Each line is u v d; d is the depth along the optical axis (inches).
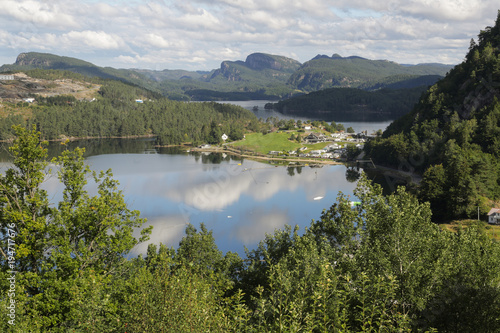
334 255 1157.1
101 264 1391.5
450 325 799.1
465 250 1059.3
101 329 793.6
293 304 729.6
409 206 1070.4
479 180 5211.6
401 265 920.9
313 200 6560.0
